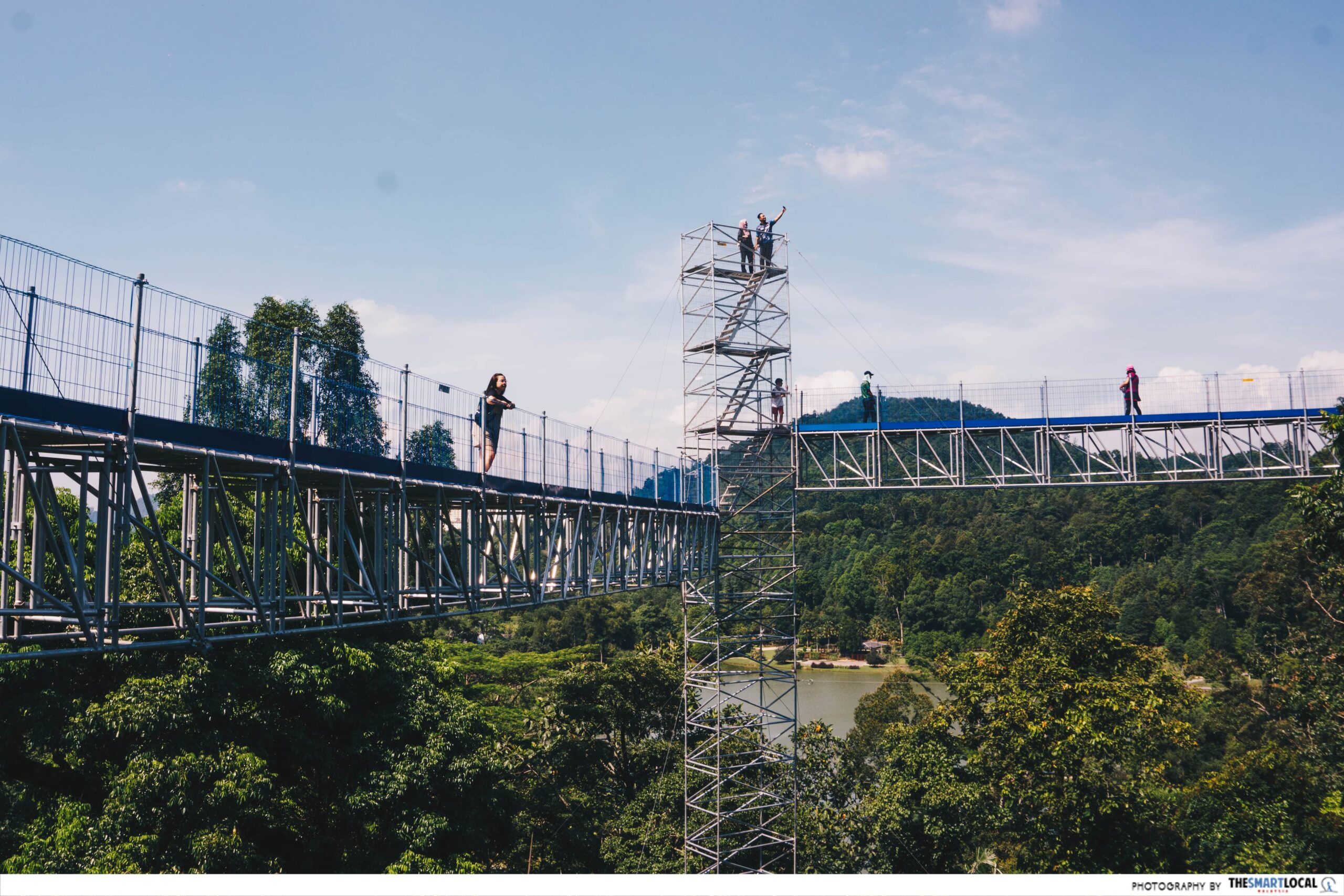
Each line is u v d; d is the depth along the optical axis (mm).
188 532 16625
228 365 15172
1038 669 33625
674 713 45781
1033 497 129625
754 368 34969
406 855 24188
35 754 24375
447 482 19922
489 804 27984
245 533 26703
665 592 109500
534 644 94750
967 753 38375
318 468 16047
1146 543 108312
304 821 26953
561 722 43000
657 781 39469
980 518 123562
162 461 14766
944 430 35938
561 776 41406
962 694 37125
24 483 12648
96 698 23359
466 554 20984
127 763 21484
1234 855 30859
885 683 56844
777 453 36938
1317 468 36406
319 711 24719
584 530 27156
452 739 26812
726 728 34031
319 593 19688
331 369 28484
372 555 24469
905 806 37469
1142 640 86062
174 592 13266
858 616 107312
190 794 20000
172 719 21391
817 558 122688
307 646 24969
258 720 23734
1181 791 37562
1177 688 38531
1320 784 33188
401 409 19047
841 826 38906
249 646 23797
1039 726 31109
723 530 38312
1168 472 35469
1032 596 37406
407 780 25188
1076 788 30266
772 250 34969
